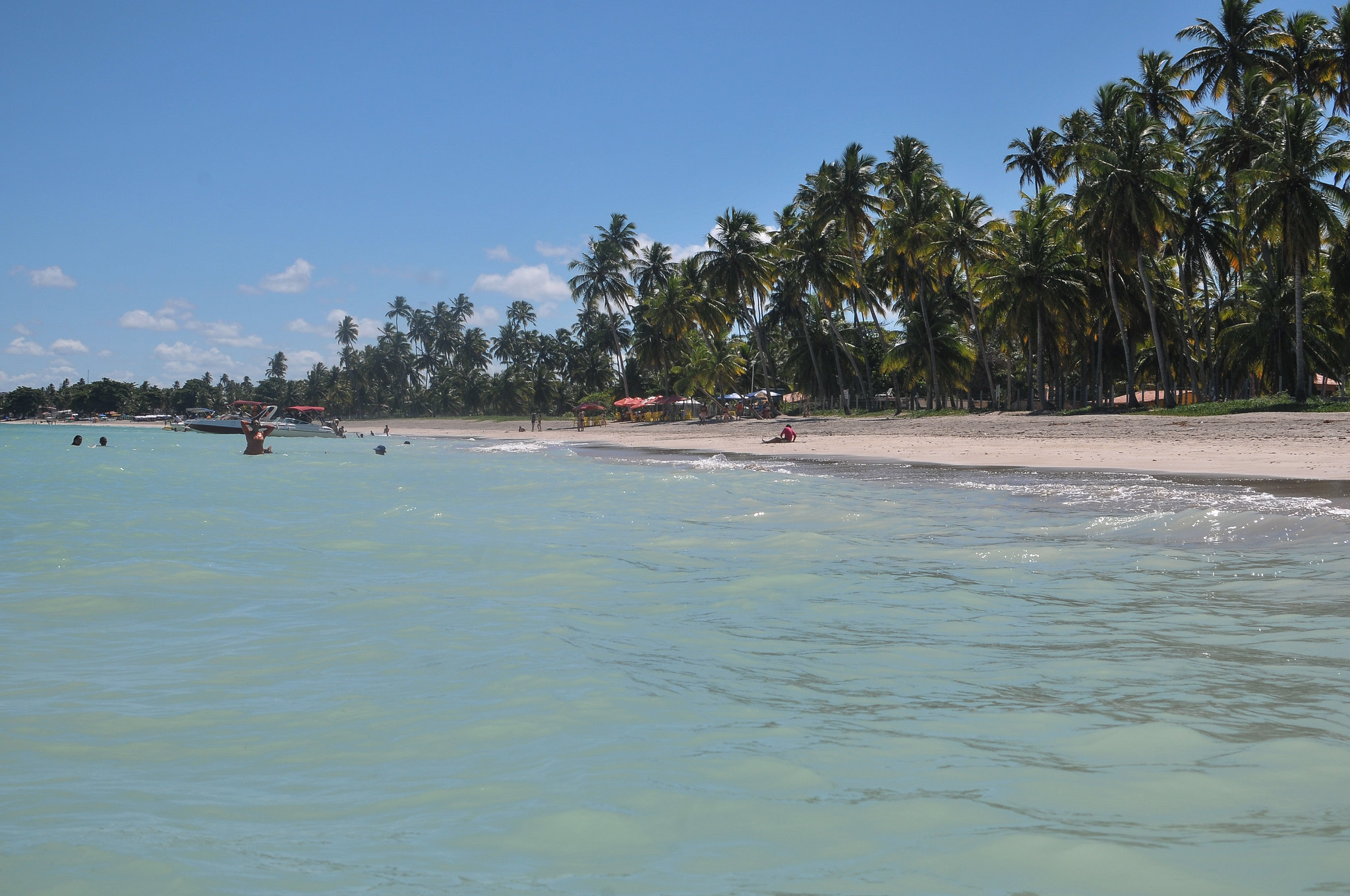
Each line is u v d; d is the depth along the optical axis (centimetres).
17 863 272
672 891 253
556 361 12512
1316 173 3403
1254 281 5000
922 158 5759
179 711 436
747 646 550
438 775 349
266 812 315
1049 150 5266
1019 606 644
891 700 436
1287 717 388
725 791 326
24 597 737
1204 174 4081
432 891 254
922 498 1438
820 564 850
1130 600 651
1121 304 4625
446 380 13912
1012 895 245
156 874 265
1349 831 279
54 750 379
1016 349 6675
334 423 7175
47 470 2734
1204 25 4341
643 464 2770
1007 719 401
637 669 502
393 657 537
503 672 499
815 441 3797
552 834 293
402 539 1084
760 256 6059
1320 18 4134
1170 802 304
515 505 1493
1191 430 2822
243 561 923
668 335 7175
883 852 274
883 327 6359
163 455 3953
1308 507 1026
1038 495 1409
